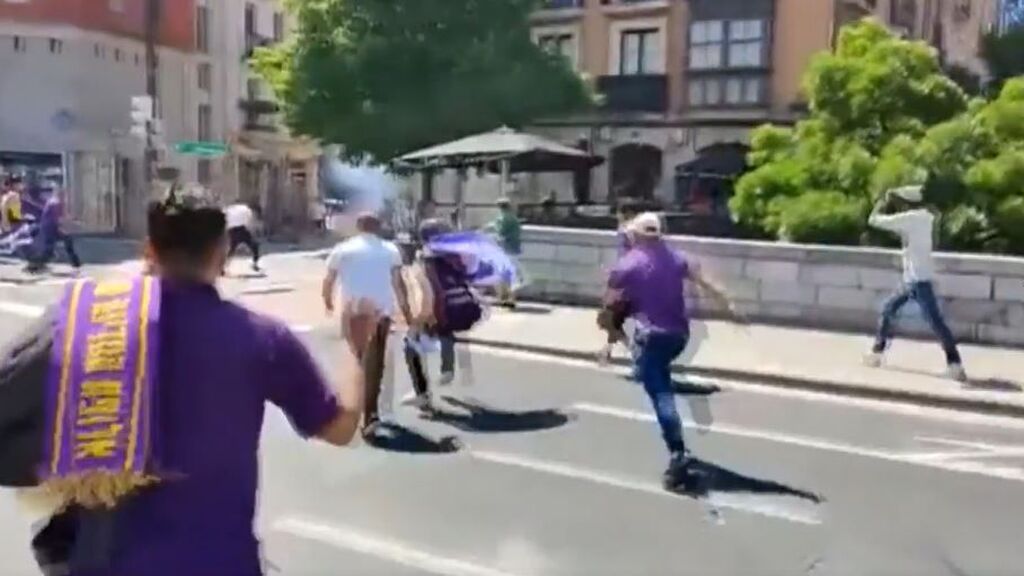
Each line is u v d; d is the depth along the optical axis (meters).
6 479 2.21
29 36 31.89
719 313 14.12
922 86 16.03
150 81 33.75
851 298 13.24
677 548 5.54
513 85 26.08
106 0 33.56
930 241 10.41
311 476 6.76
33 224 22.80
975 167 14.24
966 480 7.06
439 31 26.09
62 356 2.19
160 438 2.19
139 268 2.51
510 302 15.00
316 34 26.62
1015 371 10.65
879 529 5.95
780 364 10.91
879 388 9.84
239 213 20.97
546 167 20.66
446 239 8.98
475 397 9.48
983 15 34.66
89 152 33.22
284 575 5.04
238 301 2.49
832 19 26.91
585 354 11.59
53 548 2.35
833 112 16.33
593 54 30.98
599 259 15.24
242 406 2.30
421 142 26.12
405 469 7.00
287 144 44.41
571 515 6.08
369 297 7.71
